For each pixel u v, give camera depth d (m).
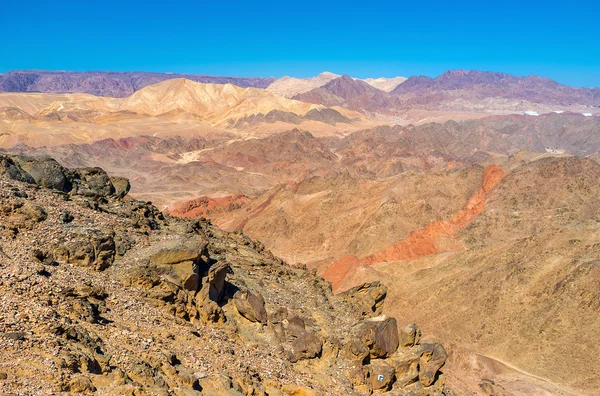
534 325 77.56
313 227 145.50
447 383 49.72
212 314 34.09
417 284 96.50
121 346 25.30
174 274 33.94
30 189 39.59
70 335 23.55
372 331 38.88
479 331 80.62
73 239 33.25
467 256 100.75
